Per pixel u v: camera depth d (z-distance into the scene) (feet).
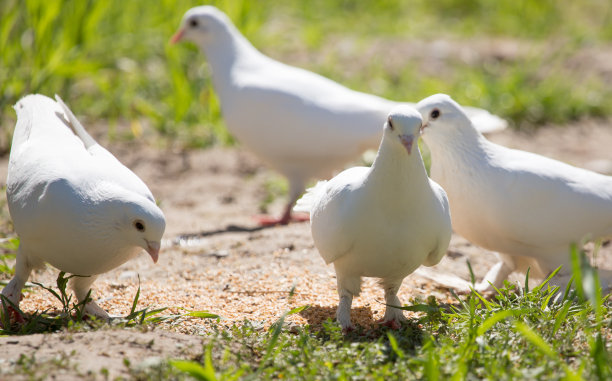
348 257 25.22
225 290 31.12
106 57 58.49
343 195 24.67
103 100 58.08
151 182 48.91
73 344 22.18
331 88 41.27
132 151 52.75
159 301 29.73
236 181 49.55
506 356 21.72
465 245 37.17
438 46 74.79
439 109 30.09
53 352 21.65
